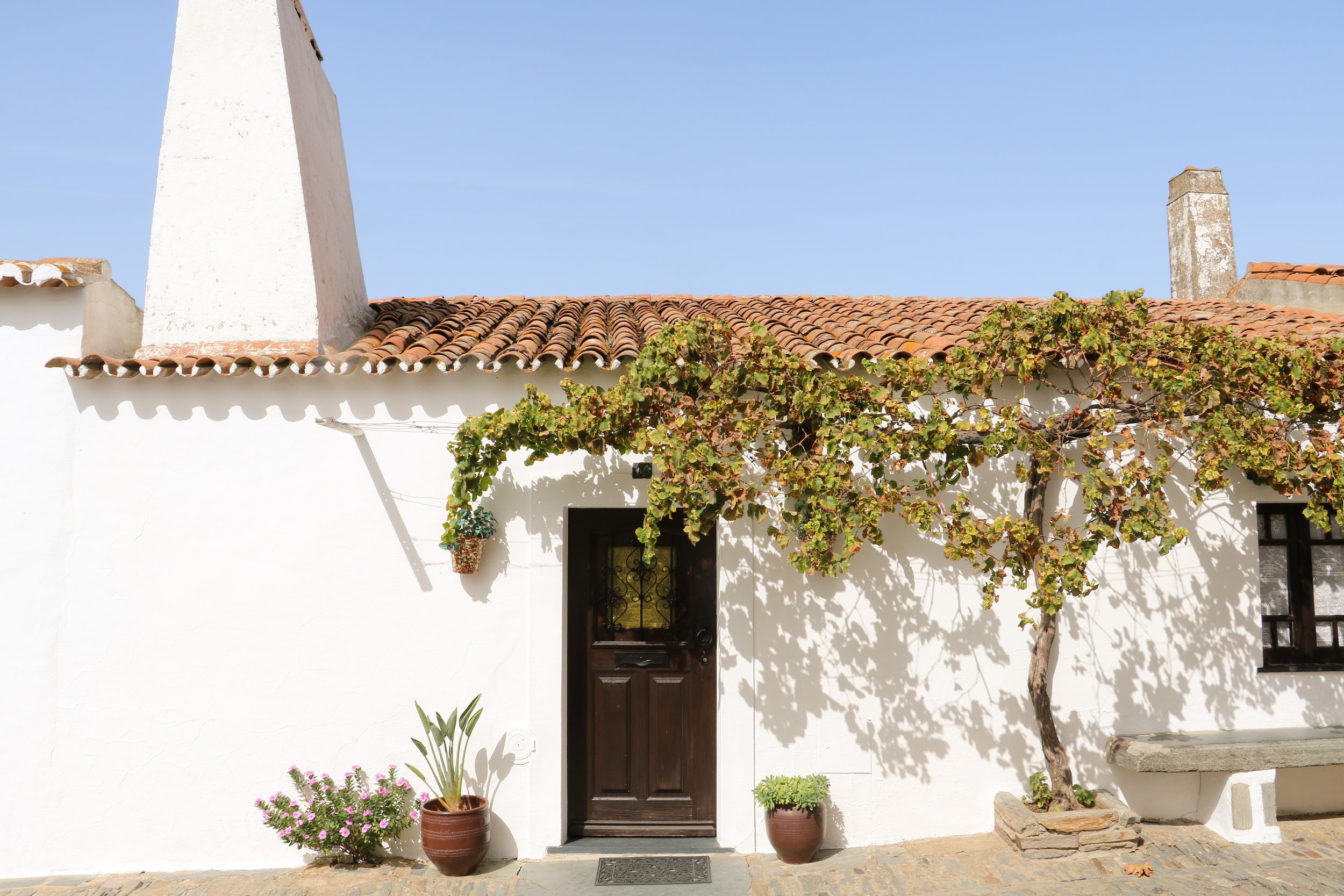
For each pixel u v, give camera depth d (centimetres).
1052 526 596
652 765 664
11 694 618
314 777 623
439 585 639
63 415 634
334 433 642
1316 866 573
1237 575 668
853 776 641
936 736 646
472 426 582
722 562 645
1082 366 652
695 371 576
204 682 629
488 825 603
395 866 609
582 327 766
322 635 634
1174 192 1118
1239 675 665
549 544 643
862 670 646
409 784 629
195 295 679
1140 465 552
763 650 643
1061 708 654
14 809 615
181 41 709
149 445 636
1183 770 605
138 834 620
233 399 641
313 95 757
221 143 695
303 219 687
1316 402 594
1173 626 662
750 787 635
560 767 632
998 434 564
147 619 629
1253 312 841
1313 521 586
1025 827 595
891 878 575
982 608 655
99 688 625
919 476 652
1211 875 563
